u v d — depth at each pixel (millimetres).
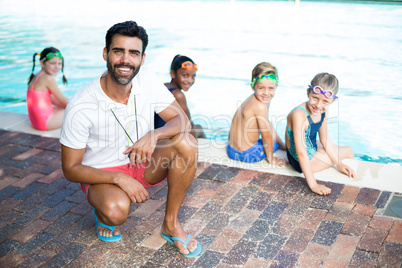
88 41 10648
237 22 12023
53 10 14430
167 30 11438
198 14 13164
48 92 5293
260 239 3240
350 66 8008
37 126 5355
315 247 3117
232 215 3561
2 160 4621
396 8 12531
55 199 3893
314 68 8016
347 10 12672
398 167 4219
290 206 3648
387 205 3576
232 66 8492
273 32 10781
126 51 2756
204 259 3057
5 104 6957
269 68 4176
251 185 4008
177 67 4840
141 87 3100
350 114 5977
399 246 3061
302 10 13031
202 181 4121
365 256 2986
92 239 3336
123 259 3100
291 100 6633
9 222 3578
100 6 14758
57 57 5227
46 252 3203
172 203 3102
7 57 9477
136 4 14891
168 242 3271
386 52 8703
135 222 3529
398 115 5906
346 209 3559
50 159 4629
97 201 2979
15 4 15711
